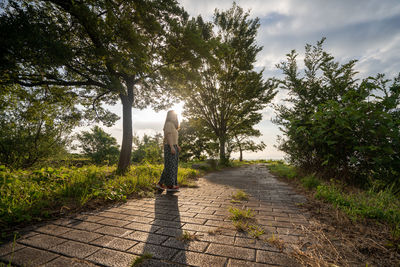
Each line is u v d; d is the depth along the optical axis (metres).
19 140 7.29
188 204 3.31
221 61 17.44
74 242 1.84
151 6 6.53
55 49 4.79
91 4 5.59
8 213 2.26
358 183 4.46
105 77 6.15
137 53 6.20
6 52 4.43
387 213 2.44
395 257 1.62
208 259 1.56
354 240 1.92
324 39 6.77
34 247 1.73
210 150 13.29
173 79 8.53
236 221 2.46
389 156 3.99
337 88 6.18
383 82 4.70
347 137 4.36
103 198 3.41
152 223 2.38
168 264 1.48
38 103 7.73
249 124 21.77
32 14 4.88
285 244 1.83
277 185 5.49
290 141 6.19
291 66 7.18
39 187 3.36
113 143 20.44
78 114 8.80
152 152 12.45
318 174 5.25
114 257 1.58
